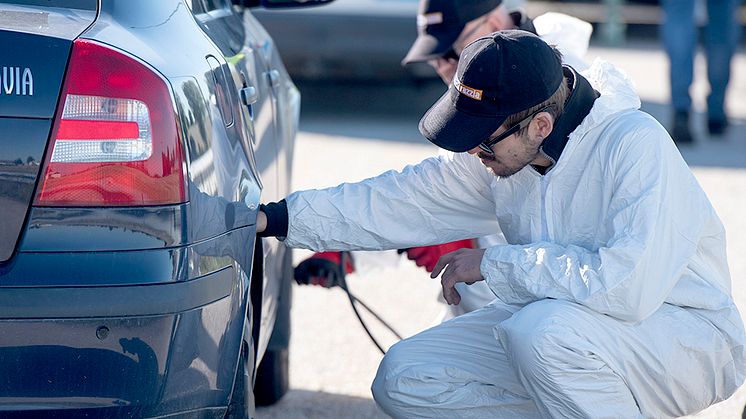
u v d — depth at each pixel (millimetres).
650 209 5105
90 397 4090
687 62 16609
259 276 5523
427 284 10469
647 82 22750
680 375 5488
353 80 17531
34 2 4367
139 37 4383
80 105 4121
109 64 4156
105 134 4129
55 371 4070
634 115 5320
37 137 4086
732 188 14031
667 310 5500
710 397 5691
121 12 4438
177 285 4137
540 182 5457
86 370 4078
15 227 4078
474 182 5871
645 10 32156
